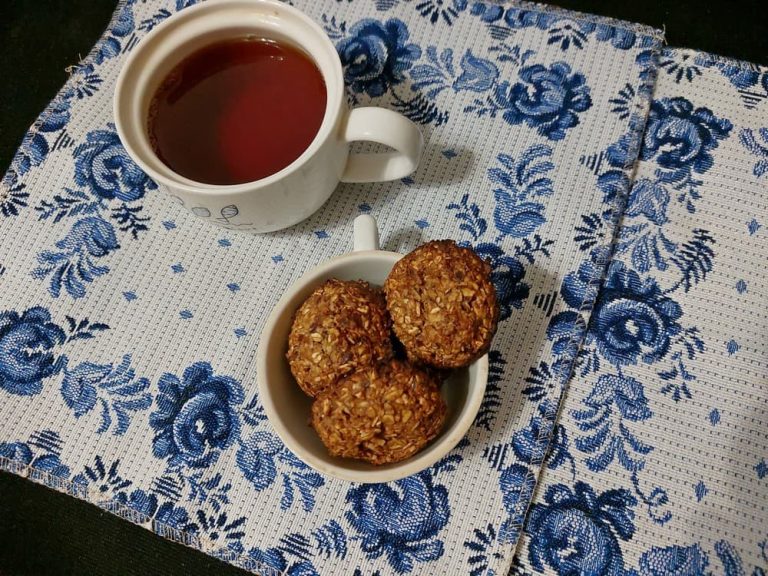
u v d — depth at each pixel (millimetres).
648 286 329
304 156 276
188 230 348
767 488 298
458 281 261
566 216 341
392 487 306
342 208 352
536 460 303
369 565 296
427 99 368
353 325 266
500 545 294
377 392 256
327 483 307
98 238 347
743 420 307
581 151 352
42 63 455
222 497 307
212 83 313
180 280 340
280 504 305
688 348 319
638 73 363
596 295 326
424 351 265
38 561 366
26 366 327
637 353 319
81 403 321
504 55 373
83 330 333
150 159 281
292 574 296
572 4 435
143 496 307
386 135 285
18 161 362
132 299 337
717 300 325
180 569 361
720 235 335
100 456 313
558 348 319
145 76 294
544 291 329
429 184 353
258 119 309
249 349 328
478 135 359
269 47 312
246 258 344
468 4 383
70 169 360
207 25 302
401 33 380
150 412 319
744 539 292
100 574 362
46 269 343
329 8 386
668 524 295
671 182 345
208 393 321
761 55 416
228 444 313
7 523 372
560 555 294
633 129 352
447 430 274
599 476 303
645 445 306
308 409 295
